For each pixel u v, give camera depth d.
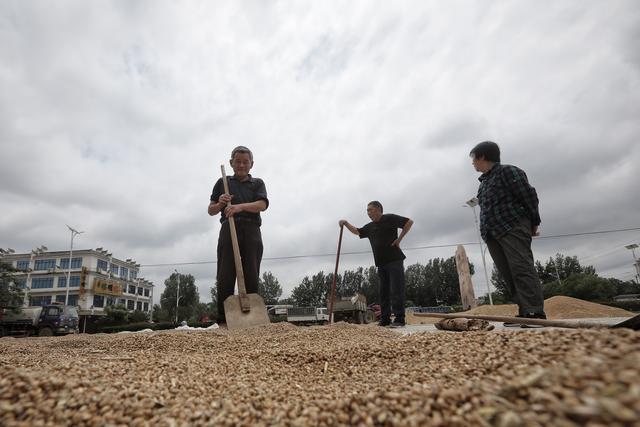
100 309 56.41
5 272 27.69
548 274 53.78
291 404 1.42
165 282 63.75
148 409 1.30
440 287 58.78
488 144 3.98
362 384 1.70
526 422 0.88
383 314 5.94
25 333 20.11
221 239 5.22
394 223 5.93
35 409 1.18
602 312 9.87
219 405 1.39
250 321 4.64
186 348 3.20
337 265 6.75
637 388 0.81
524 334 1.78
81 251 57.31
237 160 5.42
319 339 3.35
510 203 3.58
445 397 1.16
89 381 1.47
